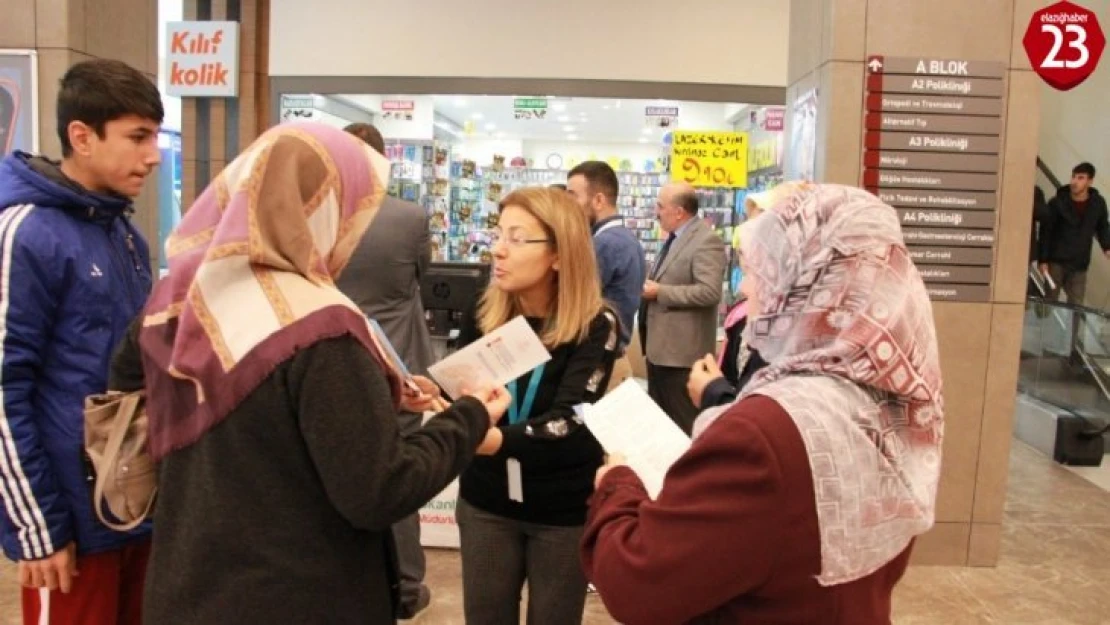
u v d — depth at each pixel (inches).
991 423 137.8
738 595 39.4
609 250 149.8
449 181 341.7
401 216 111.6
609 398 59.3
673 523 39.0
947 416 137.6
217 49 198.5
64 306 65.6
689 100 288.2
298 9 285.7
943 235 133.6
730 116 319.0
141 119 66.9
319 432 40.3
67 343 65.8
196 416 42.3
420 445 45.2
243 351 40.7
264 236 41.8
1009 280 135.3
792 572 37.8
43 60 120.3
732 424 38.5
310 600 41.9
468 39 286.0
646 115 325.4
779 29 285.0
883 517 38.7
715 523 37.7
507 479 72.4
